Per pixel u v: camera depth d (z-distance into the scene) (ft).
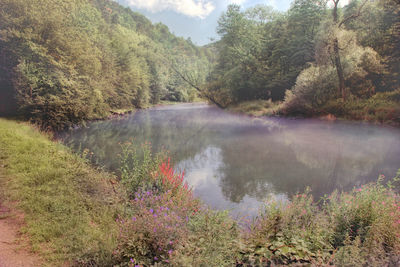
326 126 56.39
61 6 68.44
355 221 11.90
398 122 49.37
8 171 18.31
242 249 10.34
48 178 17.94
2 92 57.62
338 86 68.18
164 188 18.30
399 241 10.11
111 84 99.50
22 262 9.14
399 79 66.80
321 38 64.59
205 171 29.07
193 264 8.41
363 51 67.31
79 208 14.06
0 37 54.80
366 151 34.73
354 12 77.87
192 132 60.03
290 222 11.98
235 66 115.14
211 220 12.21
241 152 38.42
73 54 68.44
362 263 8.87
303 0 92.22
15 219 12.19
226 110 116.98
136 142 46.93
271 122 69.31
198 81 139.85
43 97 54.13
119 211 14.70
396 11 69.97
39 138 34.06
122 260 9.38
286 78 97.50
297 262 9.23
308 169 28.78
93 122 76.54
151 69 178.91
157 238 9.55
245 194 21.97
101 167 27.68
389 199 13.03
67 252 10.05
